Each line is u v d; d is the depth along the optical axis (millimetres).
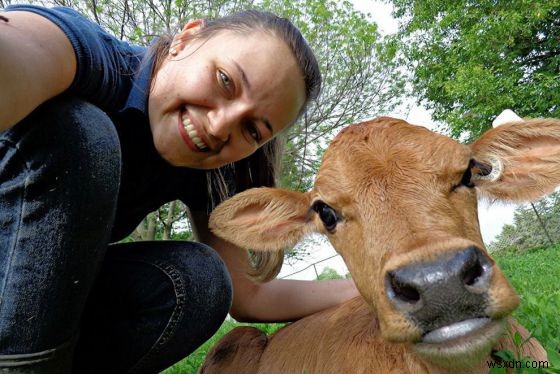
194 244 602
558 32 3232
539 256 2350
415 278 372
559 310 733
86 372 575
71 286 444
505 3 3111
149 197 620
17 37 357
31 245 427
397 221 437
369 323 578
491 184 588
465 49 3156
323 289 759
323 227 595
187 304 562
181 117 524
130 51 537
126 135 538
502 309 373
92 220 440
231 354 789
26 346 438
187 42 534
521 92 2863
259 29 538
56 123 415
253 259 758
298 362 658
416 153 500
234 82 511
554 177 578
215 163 564
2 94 341
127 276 563
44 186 422
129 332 562
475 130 3082
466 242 384
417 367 496
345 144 547
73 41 414
